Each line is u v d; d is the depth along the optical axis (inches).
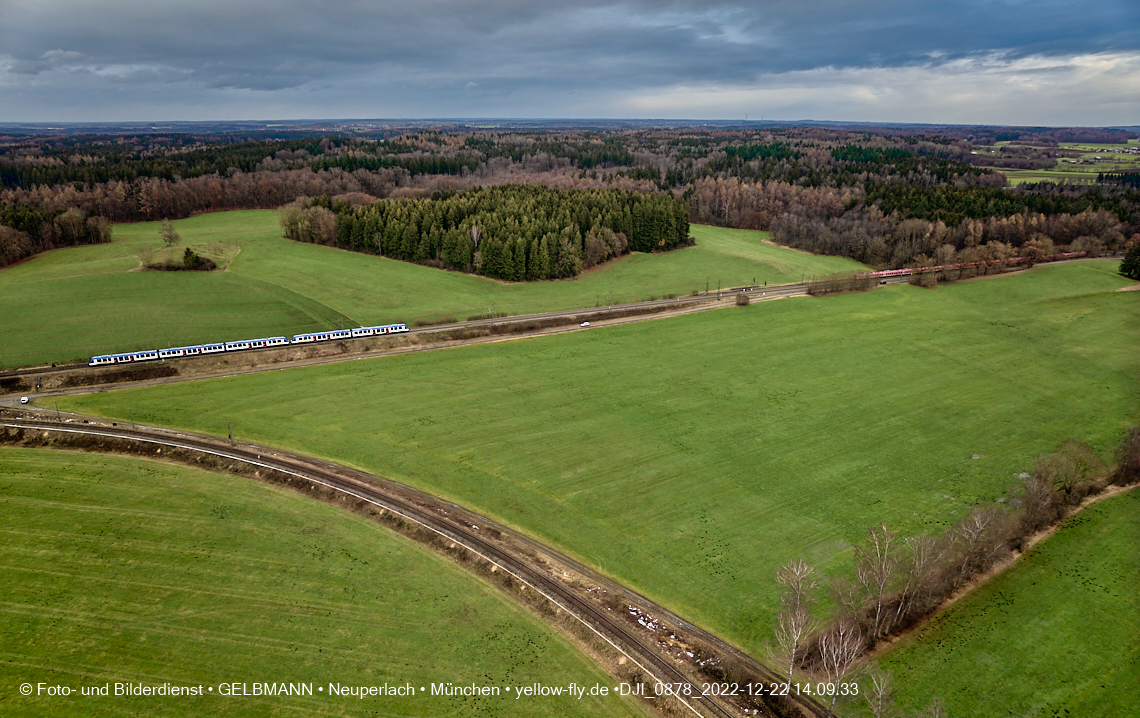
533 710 2023.9
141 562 2664.9
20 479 3228.3
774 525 2947.8
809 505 3095.5
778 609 2442.2
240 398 4133.9
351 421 3855.8
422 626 2353.6
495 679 2135.8
